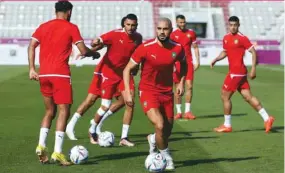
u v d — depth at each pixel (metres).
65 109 10.30
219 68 46.47
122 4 64.88
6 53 51.19
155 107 9.70
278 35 59.16
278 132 14.74
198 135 14.10
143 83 9.85
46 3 65.56
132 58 9.70
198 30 65.75
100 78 13.02
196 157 11.10
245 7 65.62
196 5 64.88
